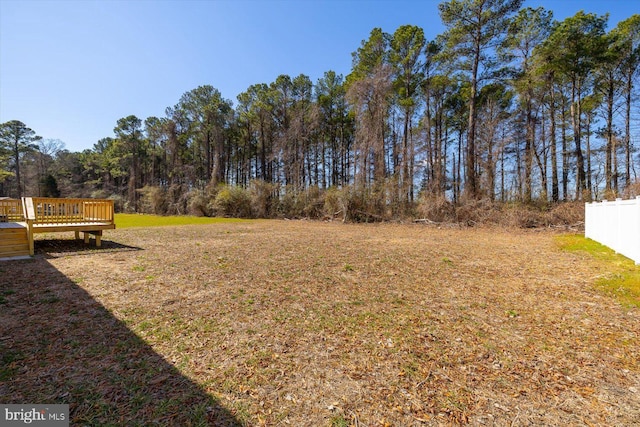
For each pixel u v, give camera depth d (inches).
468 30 598.2
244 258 260.8
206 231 497.7
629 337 112.3
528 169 675.4
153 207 1120.8
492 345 106.6
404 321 128.3
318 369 90.4
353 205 743.1
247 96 1178.6
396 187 716.0
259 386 81.4
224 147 1280.8
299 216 861.2
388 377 86.4
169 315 132.0
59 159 1638.8
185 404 73.1
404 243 366.0
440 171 789.2
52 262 239.1
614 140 652.7
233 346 104.6
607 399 76.3
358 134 762.8
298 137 1019.3
